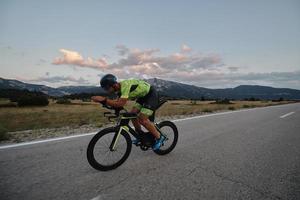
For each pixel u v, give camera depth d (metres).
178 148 5.19
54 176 3.46
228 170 3.76
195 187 3.11
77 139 6.10
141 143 4.34
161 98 4.67
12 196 2.81
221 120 10.30
